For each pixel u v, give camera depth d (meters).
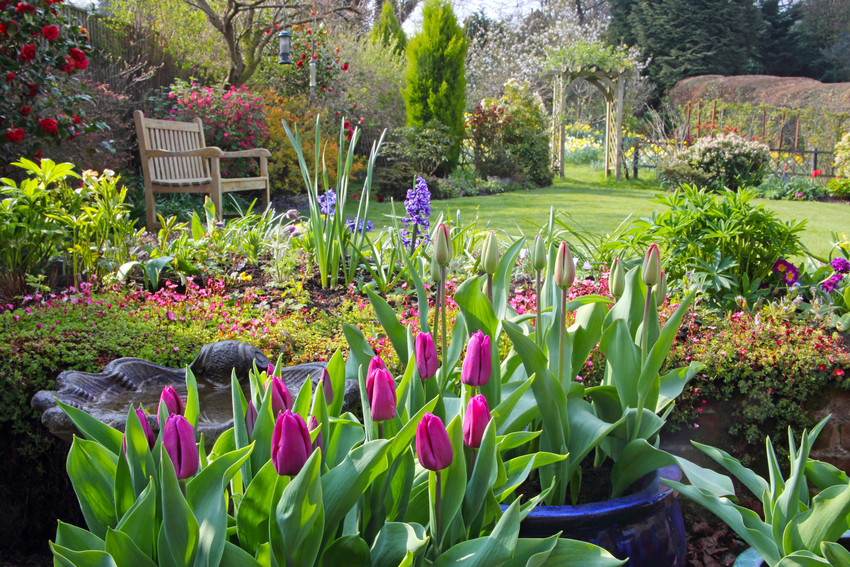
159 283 3.76
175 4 11.05
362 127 12.34
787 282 3.47
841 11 25.98
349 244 3.56
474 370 1.24
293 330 2.70
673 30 23.47
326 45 12.02
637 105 20.45
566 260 1.50
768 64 26.31
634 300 1.81
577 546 1.11
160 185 6.36
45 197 3.49
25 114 4.99
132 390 2.08
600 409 1.81
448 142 11.77
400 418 1.24
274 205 8.92
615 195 11.06
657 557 1.55
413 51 12.02
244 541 1.01
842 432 2.63
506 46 21.45
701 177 11.71
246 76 10.57
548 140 13.82
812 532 1.26
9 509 2.32
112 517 1.04
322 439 1.08
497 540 0.98
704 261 3.52
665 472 1.71
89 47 5.50
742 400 2.60
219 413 1.94
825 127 13.79
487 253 1.56
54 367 2.34
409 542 0.94
